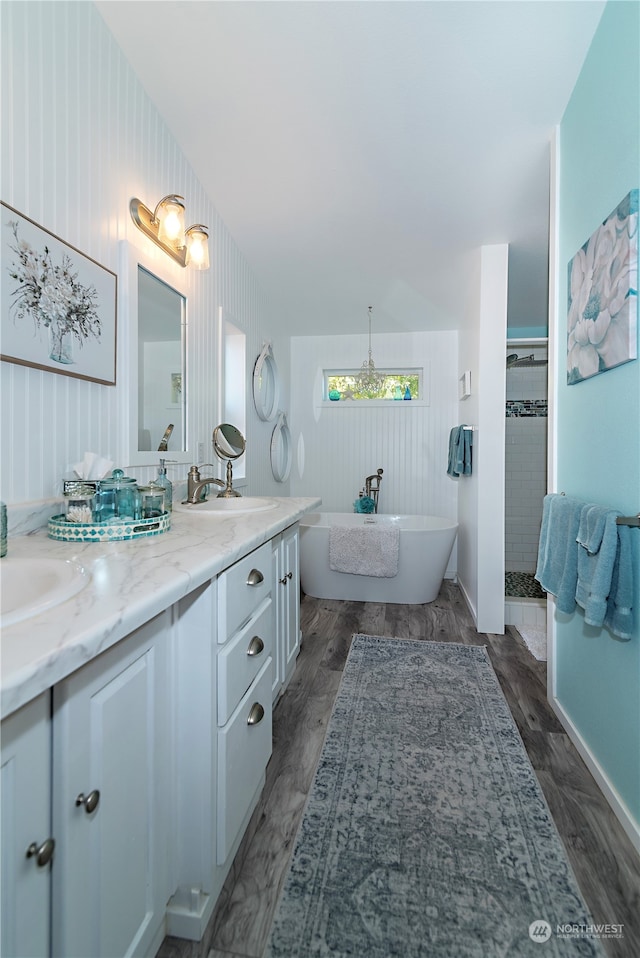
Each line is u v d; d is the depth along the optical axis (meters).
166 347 1.89
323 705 1.90
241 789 1.15
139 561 0.92
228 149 1.94
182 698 0.98
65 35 1.25
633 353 1.23
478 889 1.07
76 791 0.62
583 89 1.53
